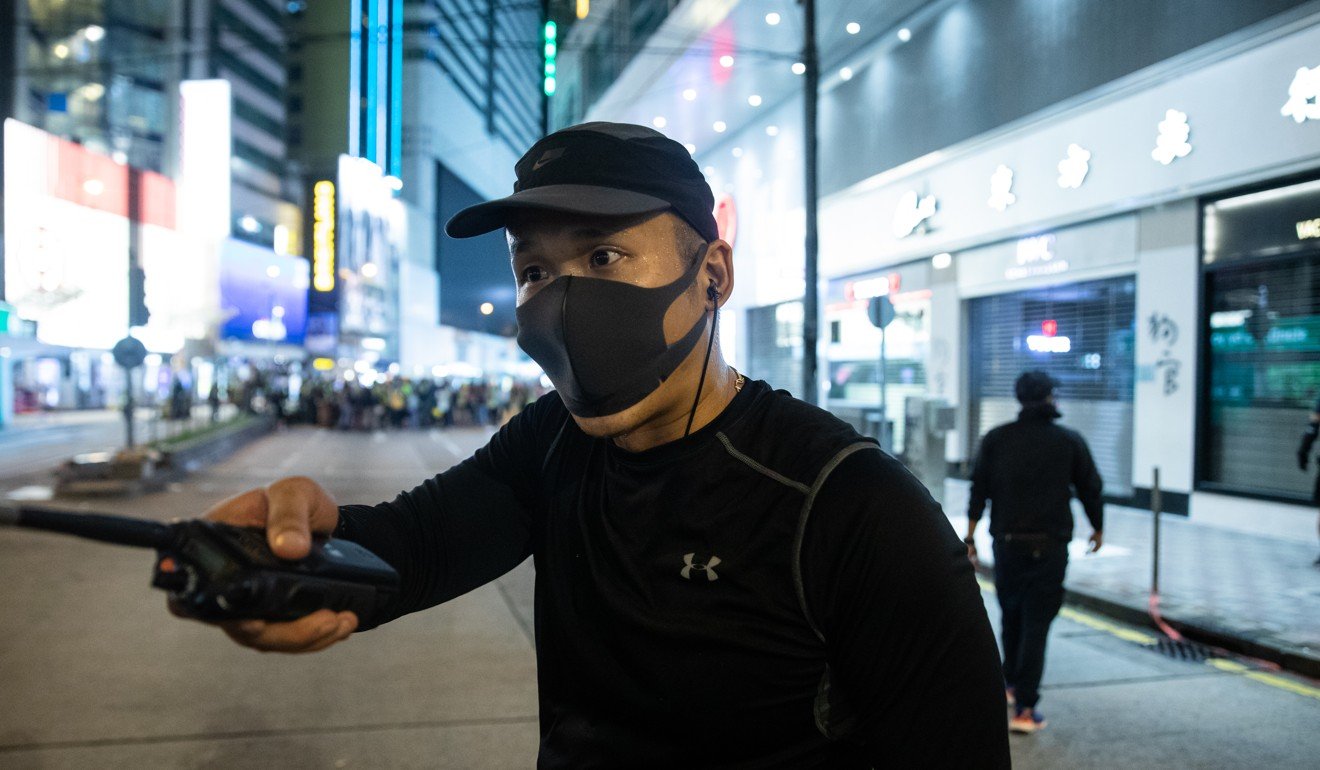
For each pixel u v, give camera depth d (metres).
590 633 1.06
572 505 1.14
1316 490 7.85
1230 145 8.97
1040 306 11.93
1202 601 6.49
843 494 0.94
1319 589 6.84
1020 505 4.39
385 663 5.25
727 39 14.37
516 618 6.35
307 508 0.83
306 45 56.28
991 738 0.89
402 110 60.22
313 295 50.00
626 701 1.02
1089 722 4.43
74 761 3.78
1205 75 9.22
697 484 1.00
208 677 4.94
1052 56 11.14
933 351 13.70
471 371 61.09
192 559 0.70
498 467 1.33
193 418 34.69
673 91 16.91
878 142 14.71
